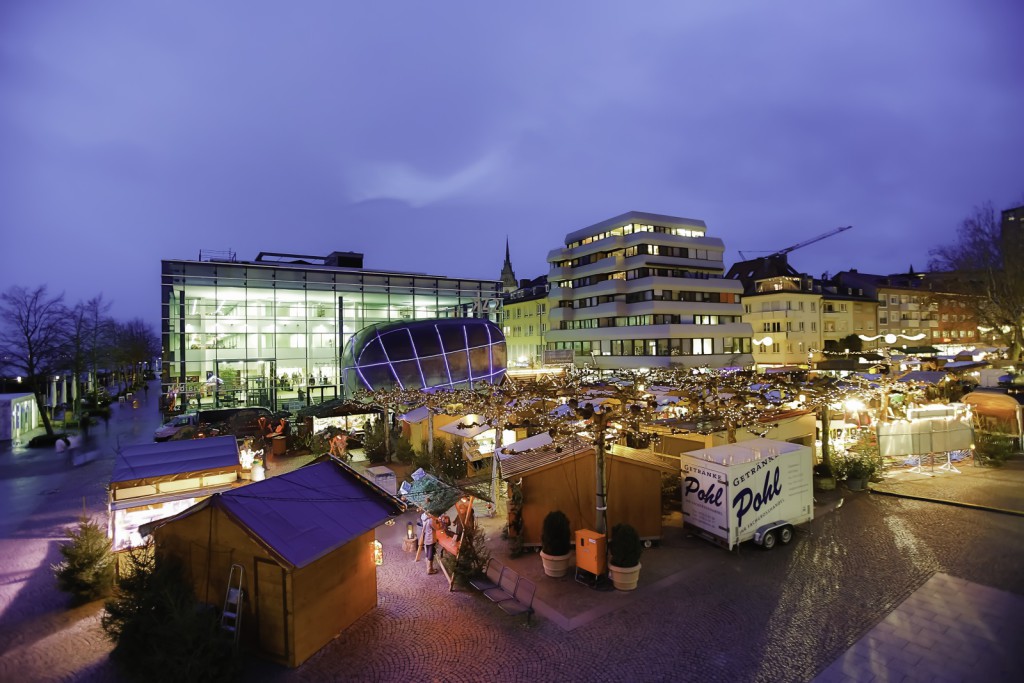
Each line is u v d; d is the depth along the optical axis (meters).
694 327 60.97
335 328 52.59
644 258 62.44
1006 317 46.12
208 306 47.47
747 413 17.67
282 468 24.44
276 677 8.97
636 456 15.43
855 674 8.66
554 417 16.25
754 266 76.38
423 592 12.05
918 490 18.36
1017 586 11.37
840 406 23.02
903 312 79.56
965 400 26.77
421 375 37.75
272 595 9.34
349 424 29.84
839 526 15.30
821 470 18.77
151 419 43.59
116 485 12.56
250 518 9.38
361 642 10.02
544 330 81.06
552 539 12.67
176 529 10.16
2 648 9.94
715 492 13.95
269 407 43.59
